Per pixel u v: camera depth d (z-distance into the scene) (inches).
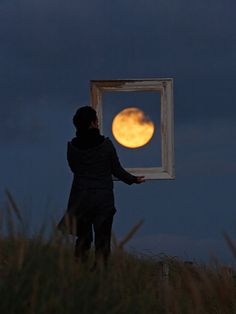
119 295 178.1
